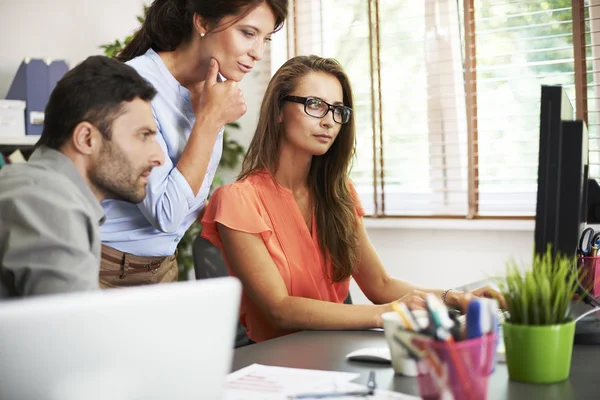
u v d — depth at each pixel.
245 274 1.65
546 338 1.01
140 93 1.21
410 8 3.22
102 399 0.65
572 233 1.23
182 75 1.74
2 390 0.60
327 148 1.76
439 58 3.17
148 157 1.22
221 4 1.62
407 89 3.26
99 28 3.64
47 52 3.65
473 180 3.09
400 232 3.22
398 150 3.30
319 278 1.79
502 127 3.05
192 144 1.64
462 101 3.14
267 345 1.32
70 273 1.07
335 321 1.50
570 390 0.99
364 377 1.08
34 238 1.07
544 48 2.96
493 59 3.06
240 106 1.68
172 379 0.70
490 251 3.00
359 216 1.96
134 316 0.66
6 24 3.69
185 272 3.38
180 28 1.70
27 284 1.07
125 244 1.69
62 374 0.62
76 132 1.17
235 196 1.70
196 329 0.71
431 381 0.84
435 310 0.87
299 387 1.01
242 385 1.02
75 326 0.62
